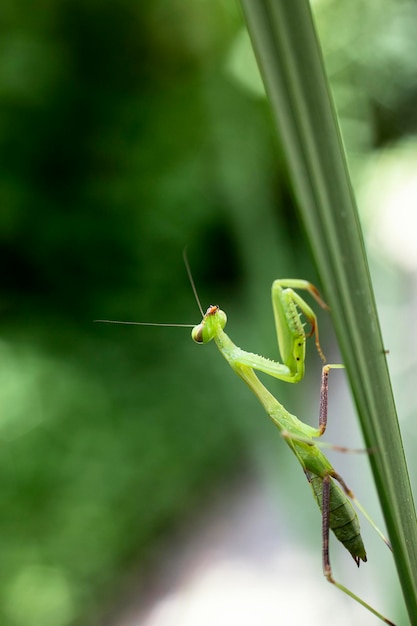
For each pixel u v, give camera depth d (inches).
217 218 25.5
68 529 20.3
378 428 7.5
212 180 25.3
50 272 26.0
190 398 23.7
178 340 25.1
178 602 18.1
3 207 25.3
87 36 25.7
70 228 26.0
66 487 21.0
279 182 13.4
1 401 21.1
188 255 26.2
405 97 24.3
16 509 20.1
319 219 6.1
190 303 25.8
